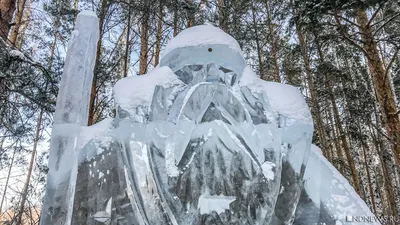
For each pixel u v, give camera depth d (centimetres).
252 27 997
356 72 1162
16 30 714
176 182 126
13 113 517
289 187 136
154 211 126
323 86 1198
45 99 513
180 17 850
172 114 142
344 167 1115
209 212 123
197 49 160
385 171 1191
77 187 136
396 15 603
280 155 139
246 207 125
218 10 861
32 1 884
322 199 149
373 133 1212
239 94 152
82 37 160
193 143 134
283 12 995
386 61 1194
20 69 479
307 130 148
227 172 129
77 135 143
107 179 139
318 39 696
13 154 675
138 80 154
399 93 1125
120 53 931
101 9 759
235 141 134
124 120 140
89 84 158
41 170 718
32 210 679
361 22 638
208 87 146
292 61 1138
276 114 150
